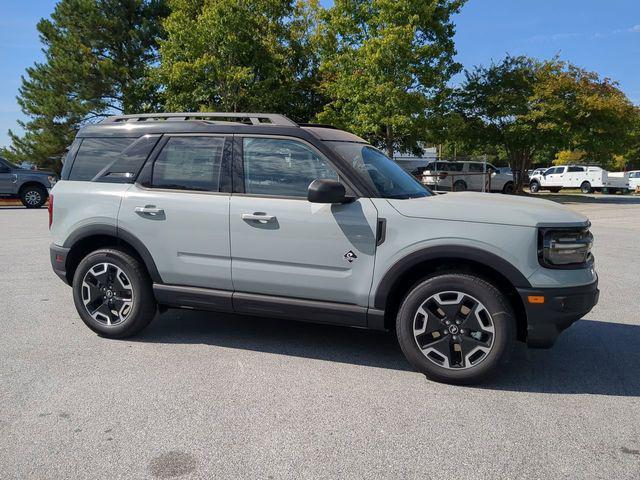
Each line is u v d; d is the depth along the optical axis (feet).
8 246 32.32
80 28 98.27
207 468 8.89
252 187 14.03
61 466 8.91
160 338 15.64
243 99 82.28
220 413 10.86
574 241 12.05
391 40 68.39
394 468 8.94
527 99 92.94
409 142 86.07
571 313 11.89
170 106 84.38
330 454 9.36
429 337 12.60
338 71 79.15
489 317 12.00
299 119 92.53
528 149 103.04
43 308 18.79
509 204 12.93
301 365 13.65
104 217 15.15
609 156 100.48
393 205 12.82
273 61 82.33
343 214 12.95
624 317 18.51
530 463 9.14
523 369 13.61
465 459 9.25
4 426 10.25
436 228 12.35
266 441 9.77
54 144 101.45
